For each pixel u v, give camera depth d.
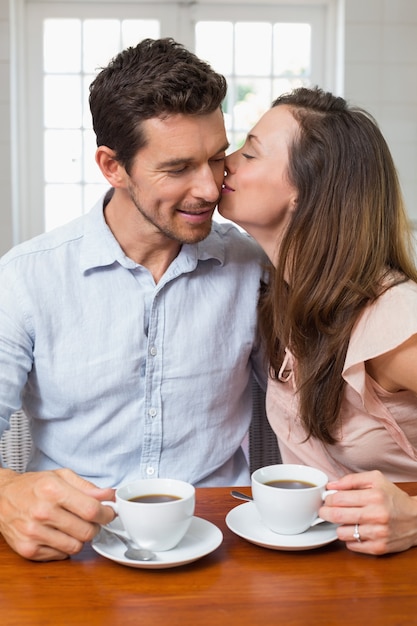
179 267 1.46
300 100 1.43
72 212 4.11
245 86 4.08
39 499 1.01
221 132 1.35
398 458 1.41
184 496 1.04
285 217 1.44
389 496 1.04
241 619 0.87
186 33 4.00
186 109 1.30
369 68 3.90
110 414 1.46
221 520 1.14
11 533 1.02
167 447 1.48
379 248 1.35
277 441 1.68
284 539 1.05
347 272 1.33
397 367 1.30
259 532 1.07
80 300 1.44
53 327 1.43
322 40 4.05
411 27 3.88
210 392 1.50
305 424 1.39
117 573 0.98
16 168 3.99
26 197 4.07
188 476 1.50
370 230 1.35
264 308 1.52
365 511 1.02
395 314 1.28
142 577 0.97
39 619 0.87
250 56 4.05
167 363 1.47
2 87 3.80
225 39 4.03
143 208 1.38
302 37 4.05
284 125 1.40
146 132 1.32
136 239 1.44
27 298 1.41
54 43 3.98
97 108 1.39
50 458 1.51
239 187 1.43
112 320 1.44
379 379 1.35
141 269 1.45
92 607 0.89
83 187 4.09
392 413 1.37
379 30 3.88
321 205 1.36
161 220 1.38
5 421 1.42
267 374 1.58
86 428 1.46
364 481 1.07
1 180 3.85
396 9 3.87
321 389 1.36
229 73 4.06
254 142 1.43
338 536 1.04
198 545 1.03
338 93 3.99
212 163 1.38
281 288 1.44
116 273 1.45
